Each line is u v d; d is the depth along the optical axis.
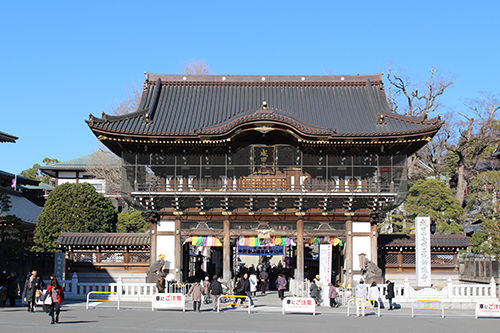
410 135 41.69
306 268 50.59
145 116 44.25
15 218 44.56
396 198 43.25
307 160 44.34
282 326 24.70
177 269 43.12
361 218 43.78
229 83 50.59
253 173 44.12
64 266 43.03
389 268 45.41
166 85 50.53
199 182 43.91
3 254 43.62
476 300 37.19
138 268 44.88
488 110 77.56
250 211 43.44
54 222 56.34
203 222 43.88
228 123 41.34
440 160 86.38
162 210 43.62
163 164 44.12
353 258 43.44
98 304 34.78
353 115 46.69
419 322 27.88
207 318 27.58
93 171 80.38
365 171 44.28
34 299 29.30
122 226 63.34
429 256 40.56
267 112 41.12
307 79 50.50
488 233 51.00
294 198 42.84
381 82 50.25
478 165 80.88
